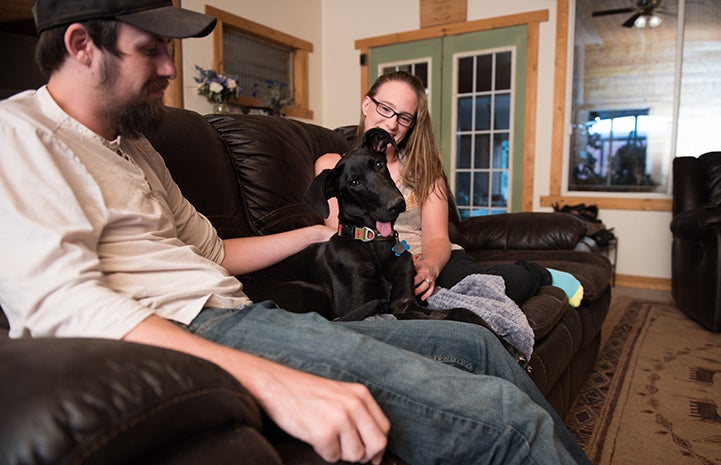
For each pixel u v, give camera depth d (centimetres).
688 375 228
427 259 150
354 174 120
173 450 47
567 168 445
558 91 435
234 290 92
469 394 71
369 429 59
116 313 64
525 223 272
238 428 53
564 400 166
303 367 71
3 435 40
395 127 161
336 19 539
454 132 487
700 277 300
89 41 75
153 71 81
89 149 80
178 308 82
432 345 89
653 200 412
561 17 427
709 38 394
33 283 64
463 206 493
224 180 150
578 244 272
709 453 164
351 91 540
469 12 468
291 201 170
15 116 72
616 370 236
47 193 69
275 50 505
